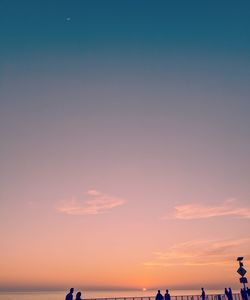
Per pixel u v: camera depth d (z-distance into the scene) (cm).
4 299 19625
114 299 2595
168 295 2428
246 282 1981
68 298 1827
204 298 2728
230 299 2466
